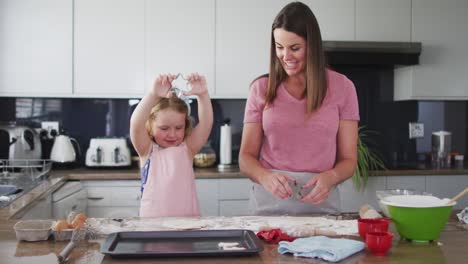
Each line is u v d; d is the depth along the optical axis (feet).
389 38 11.64
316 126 5.74
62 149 11.31
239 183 10.70
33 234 4.37
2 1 10.87
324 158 5.84
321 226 4.85
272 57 5.81
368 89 12.69
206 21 11.25
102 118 12.21
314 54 5.50
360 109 12.68
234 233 4.44
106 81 11.14
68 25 11.01
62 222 4.45
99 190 10.52
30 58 10.98
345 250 3.87
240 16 11.30
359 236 4.53
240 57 11.34
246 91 11.38
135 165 11.78
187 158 6.23
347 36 11.53
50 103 12.09
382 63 11.32
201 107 6.23
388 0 11.60
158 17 11.16
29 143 10.91
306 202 5.77
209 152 11.76
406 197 4.77
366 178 10.83
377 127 12.75
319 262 3.79
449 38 11.82
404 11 11.67
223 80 11.34
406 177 11.09
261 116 5.99
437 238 4.50
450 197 11.21
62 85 11.05
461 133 12.96
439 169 11.25
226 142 11.57
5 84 10.94
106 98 12.01
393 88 12.76
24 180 9.38
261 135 6.08
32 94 11.01
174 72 11.22
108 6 11.07
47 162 11.41
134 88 11.19
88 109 12.19
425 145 12.86
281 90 5.84
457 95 11.89
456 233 4.70
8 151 10.84
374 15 11.58
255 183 5.96
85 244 4.28
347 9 11.51
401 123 12.81
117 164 11.21
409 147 12.83
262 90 5.98
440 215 4.32
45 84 11.03
